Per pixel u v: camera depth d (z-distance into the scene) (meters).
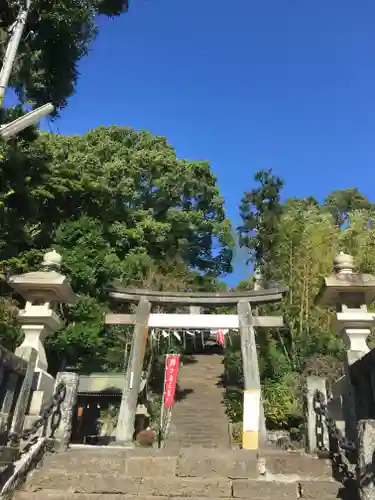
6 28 10.55
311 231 23.30
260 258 24.14
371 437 4.47
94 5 11.99
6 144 9.80
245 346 12.19
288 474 6.00
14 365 6.32
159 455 6.54
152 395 20.81
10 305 14.09
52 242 19.86
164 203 30.55
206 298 13.43
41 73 11.73
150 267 22.81
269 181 24.42
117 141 31.83
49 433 6.88
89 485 5.64
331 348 18.20
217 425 18.44
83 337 17.22
